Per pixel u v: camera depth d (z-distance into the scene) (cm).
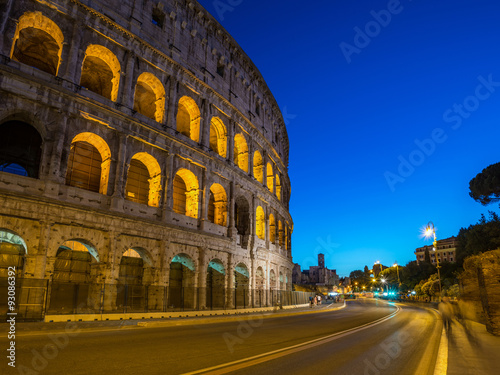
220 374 1015
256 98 6003
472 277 2903
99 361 1162
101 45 3397
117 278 3134
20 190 2692
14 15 2836
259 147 5916
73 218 2892
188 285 4019
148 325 2598
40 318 2494
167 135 3772
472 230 5288
